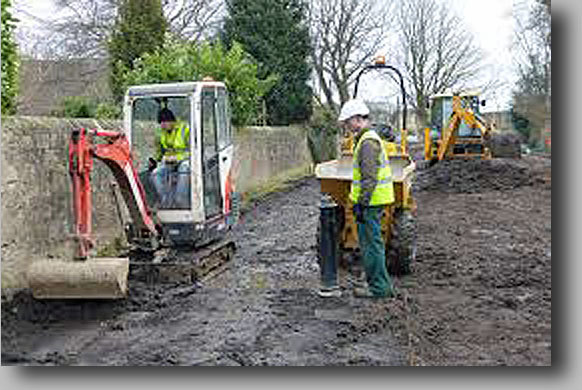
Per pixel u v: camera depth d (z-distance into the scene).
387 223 7.55
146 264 7.41
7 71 7.06
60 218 7.65
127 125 7.73
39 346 5.55
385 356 5.17
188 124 7.83
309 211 14.45
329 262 7.09
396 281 7.51
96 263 6.10
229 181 8.80
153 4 16.77
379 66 9.93
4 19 6.92
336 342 5.52
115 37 16.72
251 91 17.00
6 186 6.57
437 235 10.34
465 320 6.04
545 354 5.15
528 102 28.16
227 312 6.48
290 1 25.08
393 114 38.88
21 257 6.77
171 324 6.12
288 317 6.26
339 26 32.38
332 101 33.22
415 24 42.75
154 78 13.86
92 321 6.30
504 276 7.55
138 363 5.10
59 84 22.36
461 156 19.08
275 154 21.31
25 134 7.00
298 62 24.73
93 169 8.72
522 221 11.63
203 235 7.82
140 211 7.18
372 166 6.48
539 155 28.12
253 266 8.66
